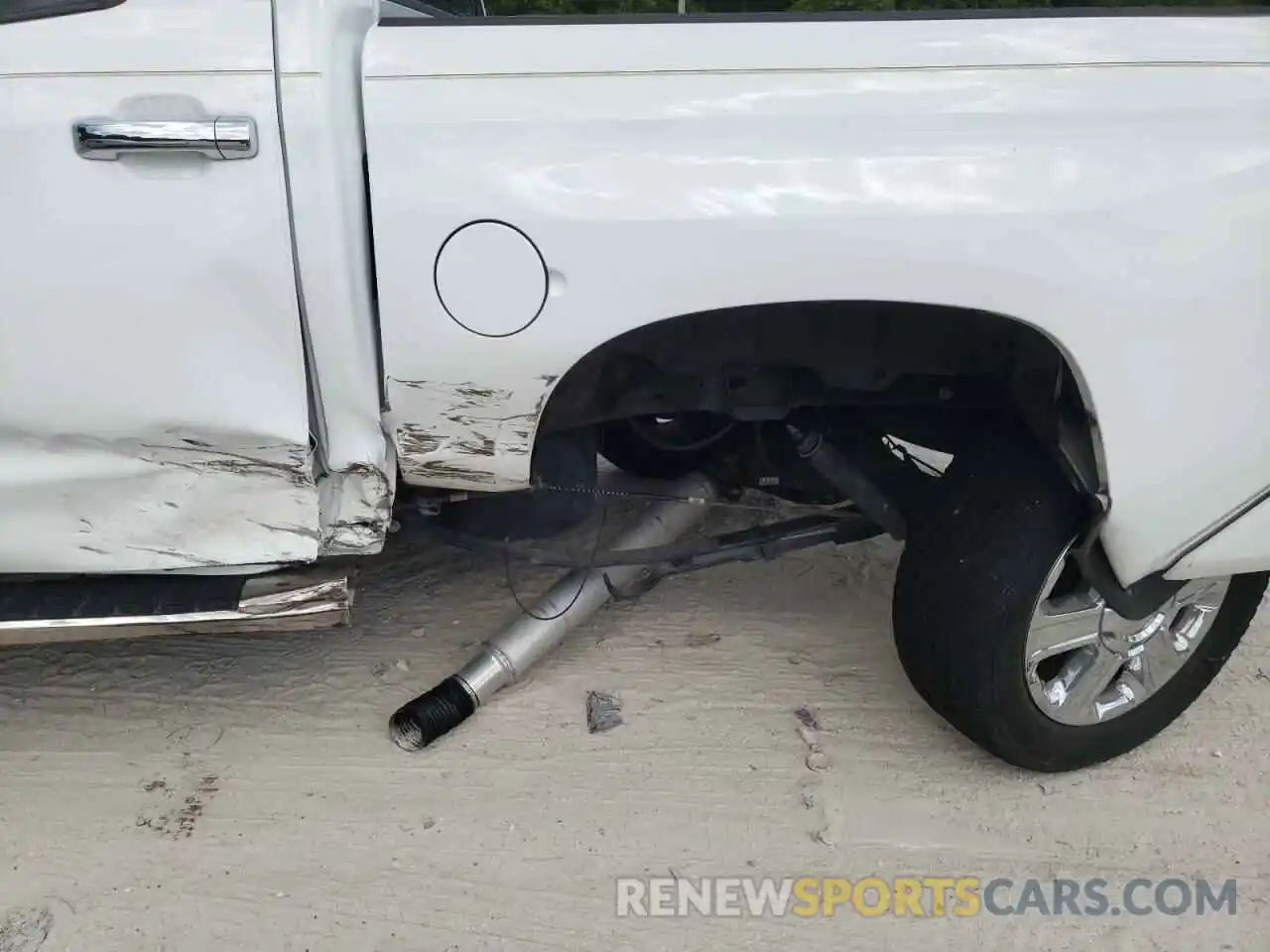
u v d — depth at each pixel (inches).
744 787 92.4
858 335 77.1
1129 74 67.4
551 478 92.2
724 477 102.4
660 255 67.6
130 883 81.7
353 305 69.2
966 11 69.2
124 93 63.4
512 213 66.7
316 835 86.7
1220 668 96.0
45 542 76.3
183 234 65.5
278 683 105.0
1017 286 68.3
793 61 67.1
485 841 86.4
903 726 100.3
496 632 111.4
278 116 64.0
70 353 68.2
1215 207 68.2
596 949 77.2
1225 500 75.8
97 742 96.5
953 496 83.3
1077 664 88.4
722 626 115.3
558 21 68.0
